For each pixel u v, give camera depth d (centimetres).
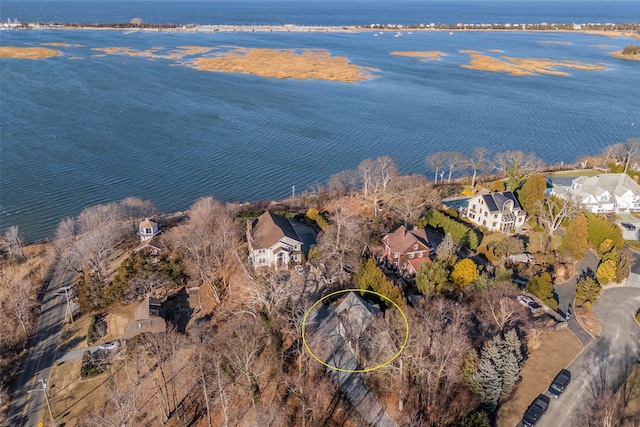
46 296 7638
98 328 6856
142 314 6806
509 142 15162
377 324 5972
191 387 5872
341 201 10638
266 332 6353
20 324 6869
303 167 12862
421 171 12862
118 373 6097
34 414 5572
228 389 5772
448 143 14900
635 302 7200
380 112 18000
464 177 12331
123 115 16500
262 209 10206
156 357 6244
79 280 7919
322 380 5731
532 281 7169
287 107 18212
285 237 7931
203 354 6156
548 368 5925
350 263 7588
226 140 14575
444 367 5553
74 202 10669
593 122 17350
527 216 9644
